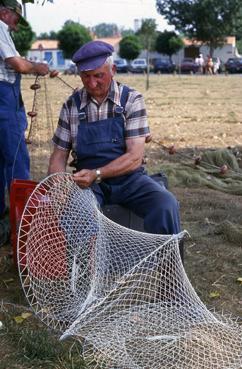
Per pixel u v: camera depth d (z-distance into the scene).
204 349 3.48
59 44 64.50
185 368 3.32
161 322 3.64
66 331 3.49
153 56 72.00
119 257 3.80
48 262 3.74
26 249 3.80
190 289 3.84
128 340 3.52
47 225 3.75
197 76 45.94
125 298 3.72
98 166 4.30
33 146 8.79
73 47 63.62
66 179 3.92
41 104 8.01
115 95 4.25
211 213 6.39
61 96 18.94
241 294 4.42
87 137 4.27
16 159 5.09
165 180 4.80
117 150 4.29
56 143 4.45
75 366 3.35
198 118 15.41
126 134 4.28
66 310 3.70
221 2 66.69
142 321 3.64
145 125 4.30
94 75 4.10
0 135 5.04
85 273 3.80
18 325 3.81
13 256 4.65
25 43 38.94
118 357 3.37
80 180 3.99
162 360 3.38
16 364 3.39
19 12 5.20
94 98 4.25
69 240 3.79
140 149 4.25
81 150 4.30
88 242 3.82
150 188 4.23
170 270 3.73
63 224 3.77
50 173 4.36
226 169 7.77
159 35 68.50
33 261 3.69
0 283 4.46
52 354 3.46
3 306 4.10
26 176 5.20
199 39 69.06
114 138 4.27
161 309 3.72
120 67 57.94
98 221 3.85
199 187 7.64
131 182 4.27
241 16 66.69
